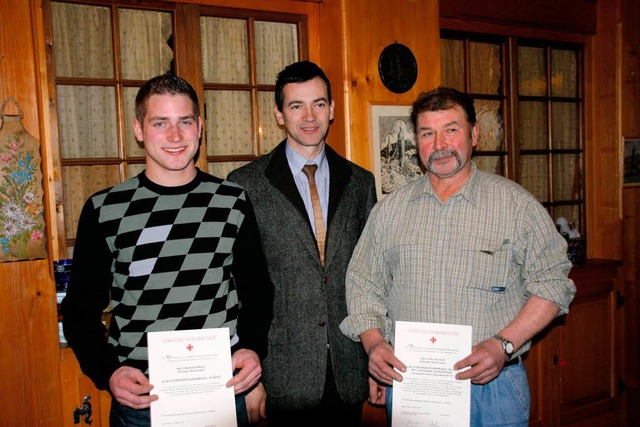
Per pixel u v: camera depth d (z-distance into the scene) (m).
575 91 3.35
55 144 2.05
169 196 1.49
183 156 1.47
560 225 3.23
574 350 3.13
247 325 1.60
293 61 2.54
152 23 2.24
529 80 3.20
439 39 2.65
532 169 3.23
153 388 1.41
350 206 1.95
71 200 2.12
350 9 2.42
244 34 2.43
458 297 1.59
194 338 1.43
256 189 1.87
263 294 1.64
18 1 1.82
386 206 1.78
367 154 2.48
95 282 1.47
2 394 1.85
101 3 2.12
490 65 3.08
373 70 2.49
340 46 2.44
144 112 1.47
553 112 3.30
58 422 1.94
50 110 2.04
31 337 1.88
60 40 2.08
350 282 1.78
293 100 1.86
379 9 2.49
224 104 2.40
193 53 2.28
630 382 3.33
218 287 1.51
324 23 2.52
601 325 3.23
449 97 1.61
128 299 1.46
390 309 1.75
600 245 3.34
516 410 1.61
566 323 3.09
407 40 2.57
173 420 1.42
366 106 2.47
